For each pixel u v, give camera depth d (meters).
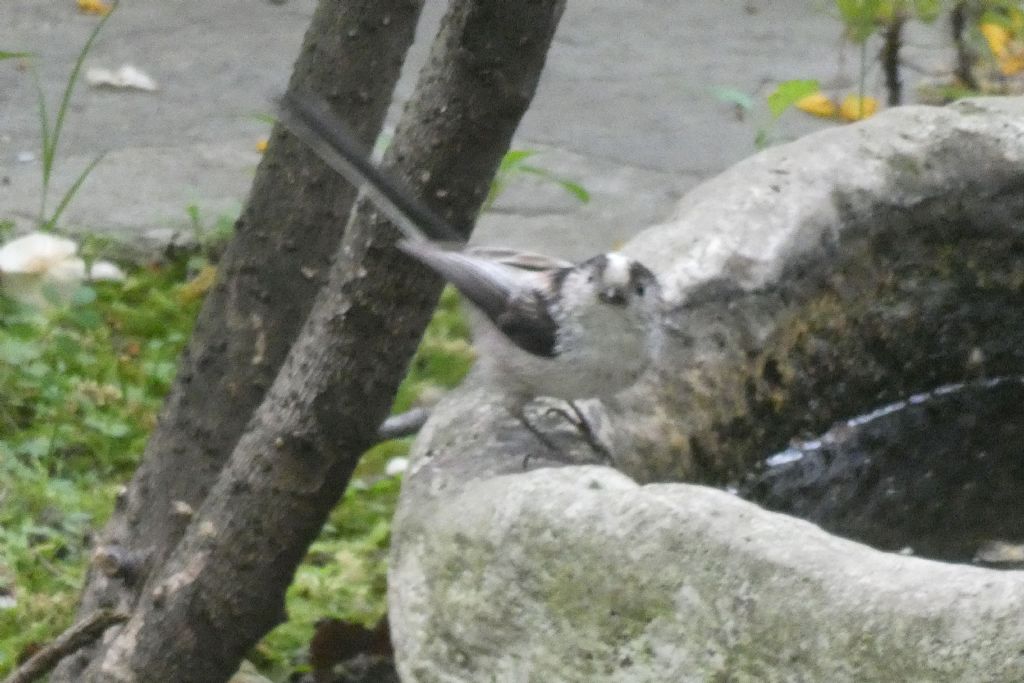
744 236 7.36
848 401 7.91
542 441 6.26
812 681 4.51
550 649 5.03
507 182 12.37
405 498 5.70
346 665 8.28
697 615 4.71
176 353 10.98
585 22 16.75
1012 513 7.60
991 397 8.28
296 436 6.36
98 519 9.39
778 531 4.72
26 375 10.40
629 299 6.49
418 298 6.23
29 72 14.65
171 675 6.71
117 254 11.82
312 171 7.33
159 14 16.25
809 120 14.55
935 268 8.04
